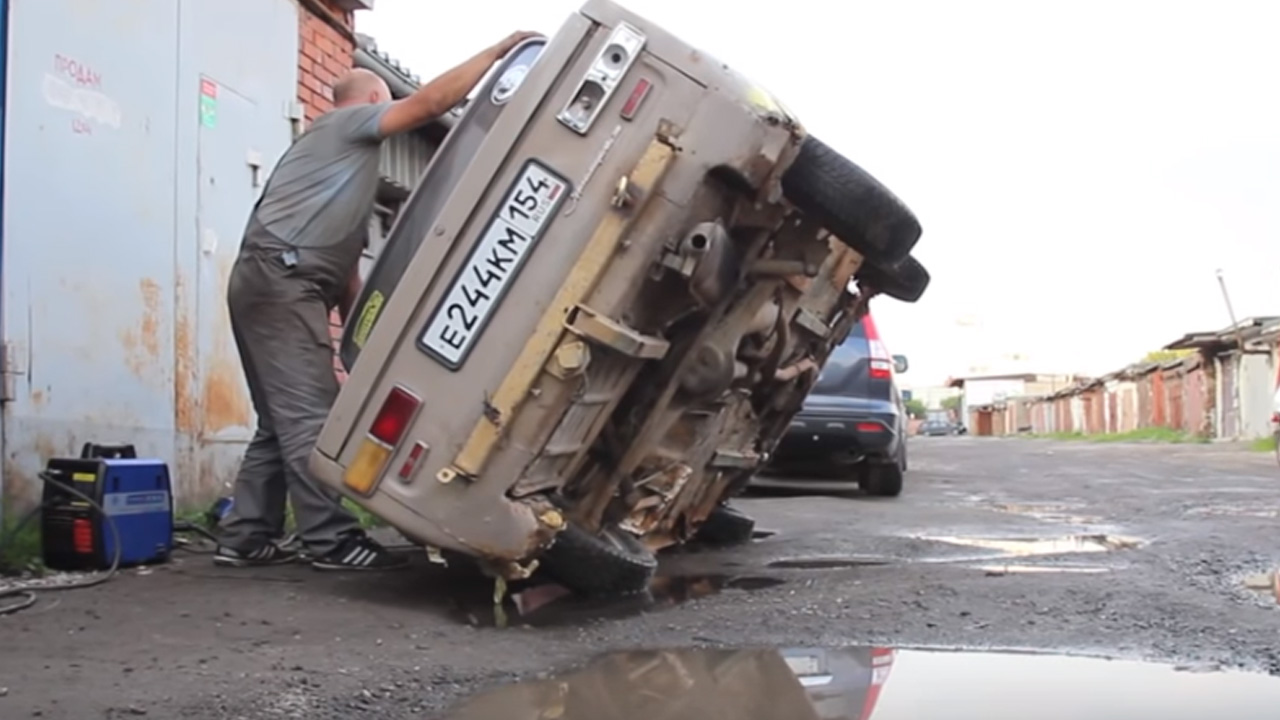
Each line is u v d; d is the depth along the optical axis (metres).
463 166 4.97
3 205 5.82
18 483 5.90
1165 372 51.72
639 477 5.37
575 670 3.83
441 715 3.32
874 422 11.05
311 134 5.86
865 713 3.26
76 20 6.39
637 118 4.50
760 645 4.14
